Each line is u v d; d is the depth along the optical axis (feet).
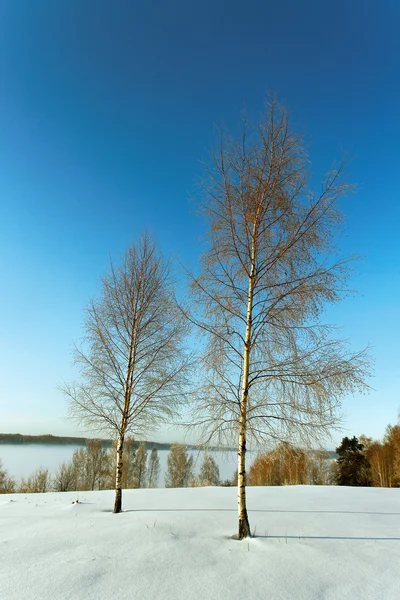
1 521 26.20
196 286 24.86
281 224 24.82
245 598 13.12
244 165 25.46
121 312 35.55
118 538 20.42
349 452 131.03
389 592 13.88
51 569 15.64
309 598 13.28
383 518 28.99
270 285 24.27
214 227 25.84
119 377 34.22
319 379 20.99
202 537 20.79
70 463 108.88
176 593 13.43
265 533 22.15
